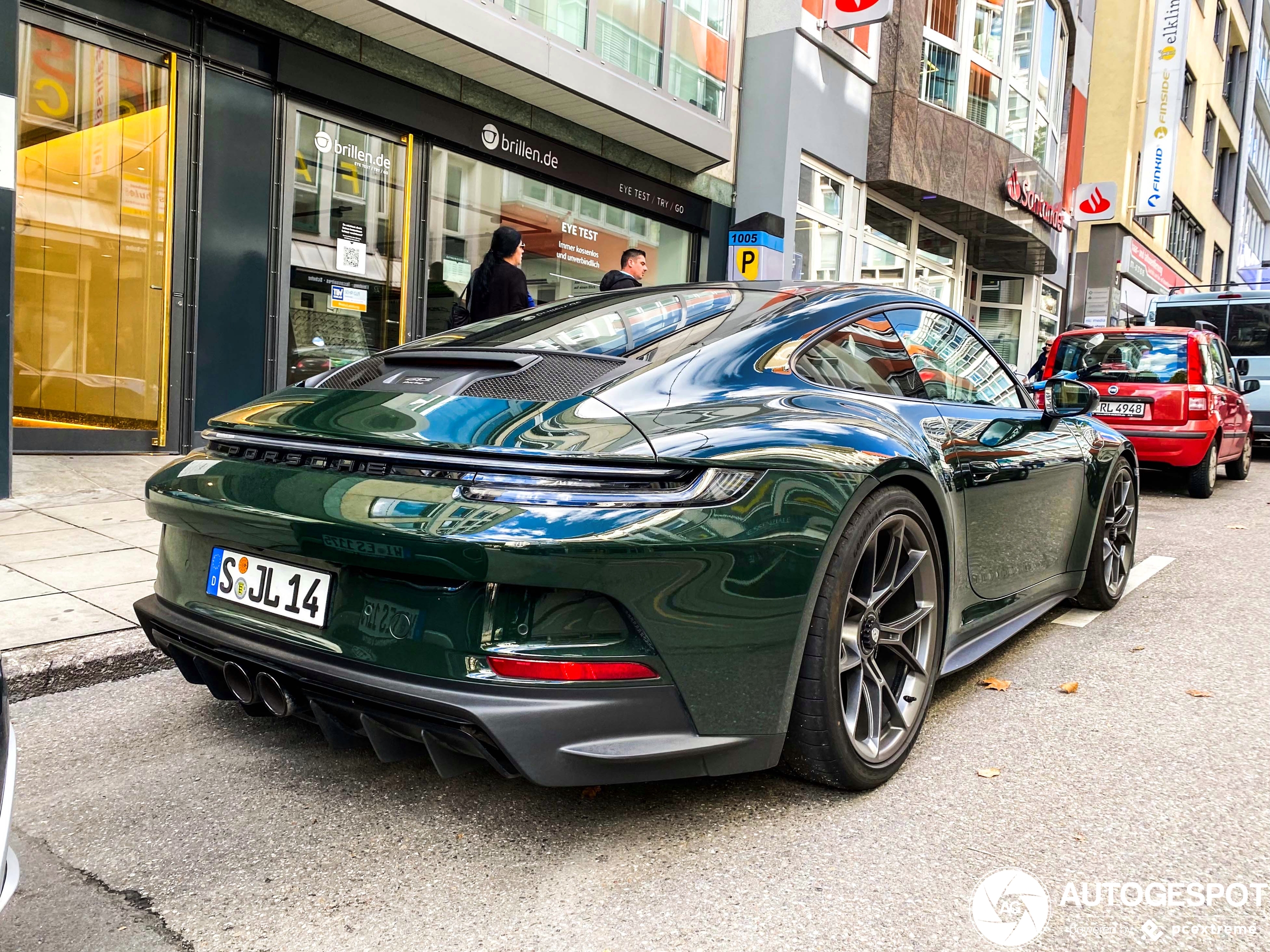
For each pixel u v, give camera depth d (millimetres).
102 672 3076
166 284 6355
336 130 7164
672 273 10867
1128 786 2412
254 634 2094
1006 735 2756
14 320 5352
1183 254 30969
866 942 1728
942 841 2109
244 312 6695
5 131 4785
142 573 3982
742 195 11188
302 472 2018
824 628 2127
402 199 7730
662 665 1876
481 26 7285
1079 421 4012
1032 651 3605
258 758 2506
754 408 2145
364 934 1739
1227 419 8695
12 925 1747
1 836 1358
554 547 1729
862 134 12266
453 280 8242
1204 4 28422
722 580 1915
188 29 6250
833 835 2131
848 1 10938
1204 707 3004
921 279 15219
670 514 1850
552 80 7973
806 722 2158
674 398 2072
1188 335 8266
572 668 1802
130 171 6148
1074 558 3852
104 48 5938
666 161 10266
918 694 2518
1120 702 3047
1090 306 23688
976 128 13773
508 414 1948
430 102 7691
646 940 1728
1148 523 6836
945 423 2783
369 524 1805
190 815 2191
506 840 2094
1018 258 17859
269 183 6750
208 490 2129
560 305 2883
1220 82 32062
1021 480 3150
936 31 13062
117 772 2412
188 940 1714
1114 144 23688
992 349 3504
